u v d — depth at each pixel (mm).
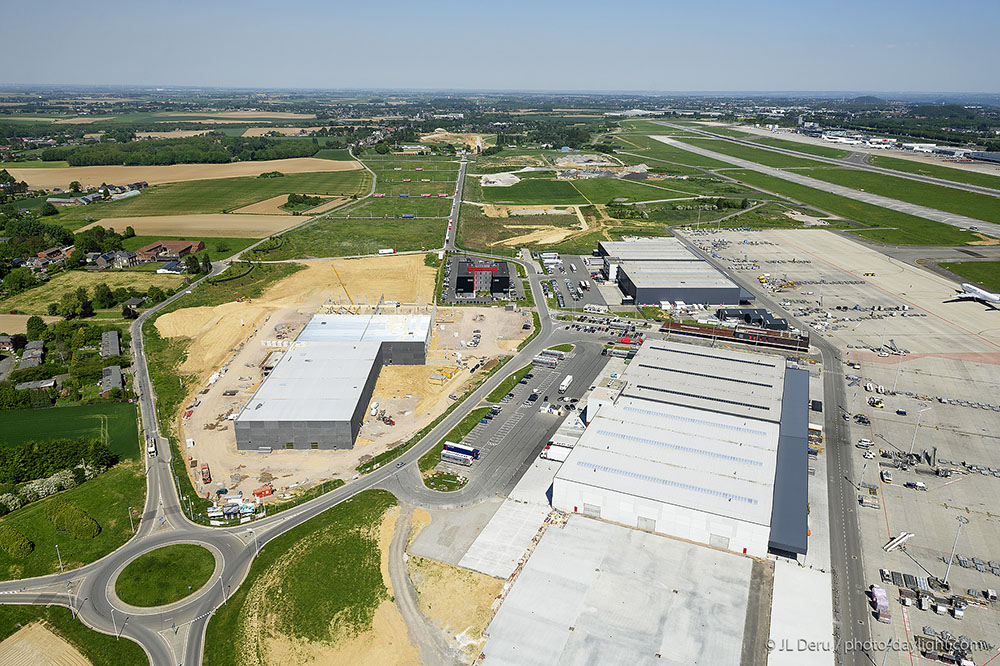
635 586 79062
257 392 120125
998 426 119062
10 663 72375
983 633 72812
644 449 99688
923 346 155125
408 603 77500
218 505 97500
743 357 133250
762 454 98000
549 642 71062
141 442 116688
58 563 87062
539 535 88812
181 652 73250
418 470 105438
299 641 73312
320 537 88812
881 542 88188
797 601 77000
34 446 106312
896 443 113062
